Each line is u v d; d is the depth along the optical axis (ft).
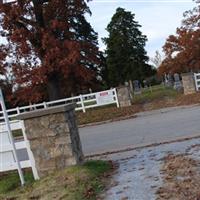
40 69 94.38
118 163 33.19
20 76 98.43
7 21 94.63
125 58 196.03
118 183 26.45
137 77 196.44
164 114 68.23
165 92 125.59
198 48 150.82
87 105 93.30
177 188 22.86
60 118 30.37
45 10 100.53
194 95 84.58
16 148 31.42
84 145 50.93
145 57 201.87
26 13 95.61
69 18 106.42
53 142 30.63
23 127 31.22
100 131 62.69
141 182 25.66
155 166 29.14
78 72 97.76
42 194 26.66
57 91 100.32
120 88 87.10
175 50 165.17
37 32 95.50
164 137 44.37
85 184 26.89
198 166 26.58
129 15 200.44
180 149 33.78
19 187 30.17
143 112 75.97
